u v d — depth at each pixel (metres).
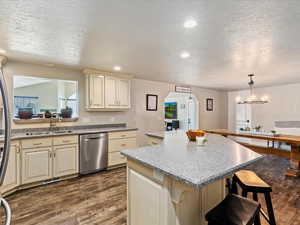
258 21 1.71
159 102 5.11
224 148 1.84
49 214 2.05
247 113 6.56
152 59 2.94
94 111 3.98
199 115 6.28
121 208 2.18
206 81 5.02
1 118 2.85
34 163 2.78
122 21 1.70
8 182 2.46
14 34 1.98
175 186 1.19
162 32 1.95
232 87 6.21
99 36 2.04
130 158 1.57
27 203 2.29
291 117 5.39
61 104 3.69
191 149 1.79
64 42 2.21
